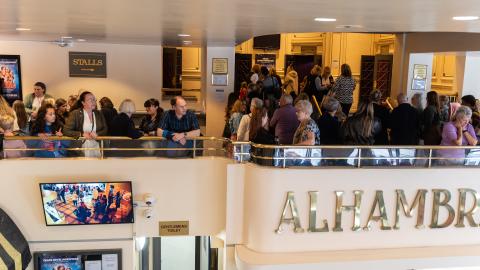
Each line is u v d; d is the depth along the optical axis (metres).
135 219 6.07
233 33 7.55
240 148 5.91
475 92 10.84
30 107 9.25
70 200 5.78
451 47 9.01
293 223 5.62
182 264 7.81
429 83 10.57
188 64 14.77
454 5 3.71
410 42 10.30
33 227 5.88
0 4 4.05
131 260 6.16
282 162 5.61
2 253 5.16
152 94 11.47
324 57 14.26
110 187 5.82
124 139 5.91
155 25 6.11
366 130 5.91
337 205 5.63
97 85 11.23
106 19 5.36
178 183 6.07
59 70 11.02
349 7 3.96
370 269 5.51
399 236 5.80
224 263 6.07
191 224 6.17
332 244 5.71
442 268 6.06
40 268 5.96
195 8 4.15
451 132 5.91
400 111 6.57
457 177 5.80
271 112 7.65
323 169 5.59
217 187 6.12
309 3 3.71
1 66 10.77
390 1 3.52
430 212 5.82
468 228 5.91
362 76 13.13
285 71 14.67
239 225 5.96
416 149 5.75
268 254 5.61
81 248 6.04
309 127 5.66
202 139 6.05
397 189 5.71
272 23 5.71
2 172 5.71
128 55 11.25
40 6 4.16
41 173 5.79
